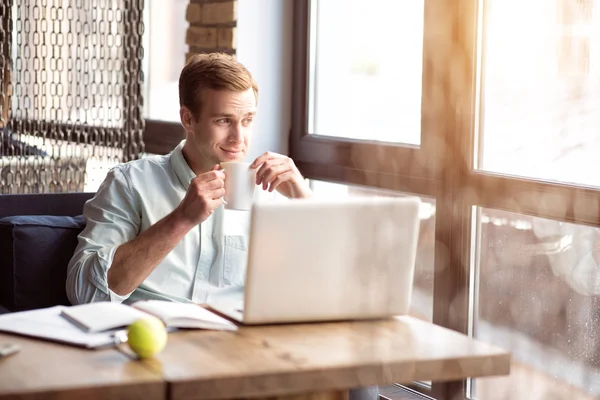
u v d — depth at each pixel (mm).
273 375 1081
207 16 2783
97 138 2619
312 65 2646
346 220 1294
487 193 1644
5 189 2518
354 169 2391
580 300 1146
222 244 1838
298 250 1290
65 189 2576
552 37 1394
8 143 2539
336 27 2521
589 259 1136
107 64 2660
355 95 2428
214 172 1592
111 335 1212
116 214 1800
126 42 2613
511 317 1213
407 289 1302
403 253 1258
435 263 1268
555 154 1428
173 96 3064
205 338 1244
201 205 1578
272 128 2717
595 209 992
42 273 1846
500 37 1571
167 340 1229
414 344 1189
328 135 2576
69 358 1123
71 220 1925
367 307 1308
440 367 1132
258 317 1309
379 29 2328
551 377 1080
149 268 1642
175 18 2996
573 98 1367
